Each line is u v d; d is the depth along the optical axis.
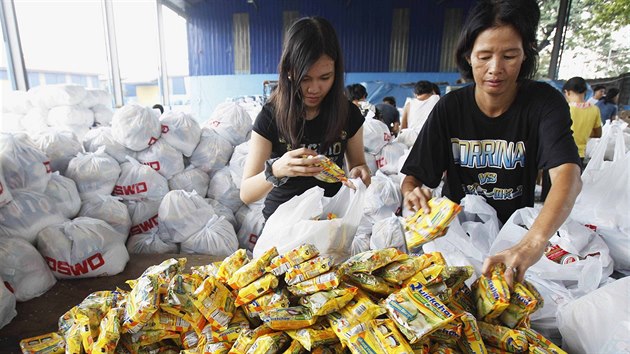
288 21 9.70
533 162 1.09
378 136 2.54
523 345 0.65
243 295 0.67
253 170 1.19
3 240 1.36
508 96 1.03
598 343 0.70
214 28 9.90
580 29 6.71
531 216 1.04
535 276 0.96
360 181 0.93
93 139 2.15
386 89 9.48
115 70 5.38
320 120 1.20
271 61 9.94
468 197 1.13
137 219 2.03
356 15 9.52
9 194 1.44
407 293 0.64
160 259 1.74
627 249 1.10
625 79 5.80
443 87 9.00
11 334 1.16
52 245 1.48
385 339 0.58
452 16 9.34
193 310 0.71
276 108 1.15
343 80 1.16
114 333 0.69
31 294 1.36
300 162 0.92
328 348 0.63
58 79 8.79
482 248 1.06
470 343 0.64
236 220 2.34
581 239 1.07
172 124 2.21
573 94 3.03
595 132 3.09
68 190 1.74
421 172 1.16
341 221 0.84
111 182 1.97
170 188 2.21
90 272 1.51
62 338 0.80
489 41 0.90
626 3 6.06
